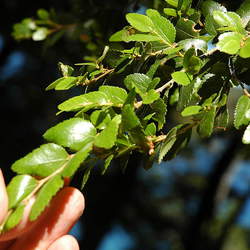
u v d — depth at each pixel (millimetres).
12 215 189
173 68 254
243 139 230
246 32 236
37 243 246
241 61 241
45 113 1573
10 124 1581
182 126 239
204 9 274
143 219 2572
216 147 2430
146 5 463
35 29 592
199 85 243
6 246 257
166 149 233
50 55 793
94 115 219
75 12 547
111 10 476
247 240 2918
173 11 278
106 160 221
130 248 2645
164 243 2633
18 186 193
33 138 1605
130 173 1845
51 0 867
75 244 267
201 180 2756
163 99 243
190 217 2664
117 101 228
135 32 273
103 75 269
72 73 278
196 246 1981
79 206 236
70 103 222
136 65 267
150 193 2611
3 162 1568
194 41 253
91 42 494
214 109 237
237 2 303
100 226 1947
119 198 1906
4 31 1045
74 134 205
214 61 245
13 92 1577
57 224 241
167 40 253
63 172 192
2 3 999
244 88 240
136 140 222
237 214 2260
